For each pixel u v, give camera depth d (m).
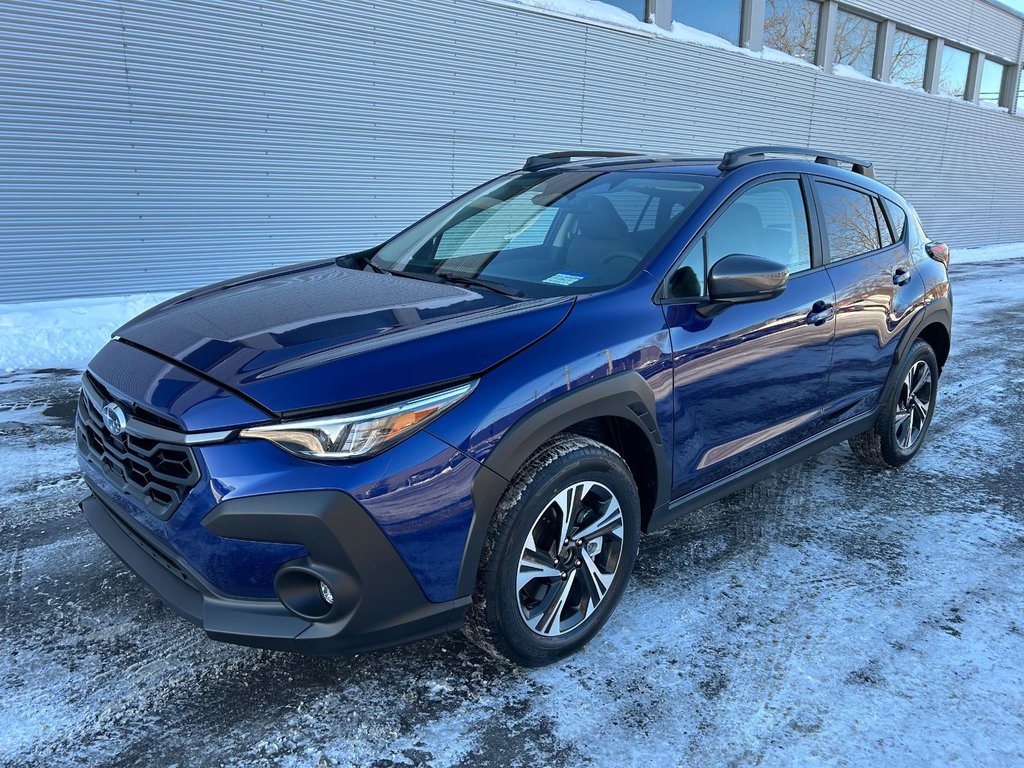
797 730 2.12
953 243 21.58
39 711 2.10
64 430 4.38
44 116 6.97
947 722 2.17
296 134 8.63
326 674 2.30
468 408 2.02
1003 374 6.44
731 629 2.60
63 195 7.24
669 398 2.54
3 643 2.39
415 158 9.75
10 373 5.60
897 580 2.97
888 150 18.30
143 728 2.05
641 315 2.49
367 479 1.87
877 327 3.62
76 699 2.15
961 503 3.74
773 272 2.56
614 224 2.93
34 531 3.14
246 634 1.89
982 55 21.19
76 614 2.57
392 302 2.49
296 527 1.82
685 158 3.51
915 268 4.02
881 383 3.80
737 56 13.90
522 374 2.13
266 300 2.58
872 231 3.80
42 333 6.49
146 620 2.55
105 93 7.26
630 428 2.47
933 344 4.40
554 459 2.19
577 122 11.52
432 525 1.96
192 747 1.98
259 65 8.18
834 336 3.30
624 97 12.12
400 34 9.21
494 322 2.23
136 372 2.17
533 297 2.54
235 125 8.16
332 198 9.13
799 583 2.92
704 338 2.65
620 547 2.47
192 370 2.06
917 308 3.92
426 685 2.27
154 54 7.46
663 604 2.74
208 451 1.87
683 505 2.77
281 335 2.19
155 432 1.97
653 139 12.81
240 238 8.52
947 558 3.16
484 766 1.95
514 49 10.41
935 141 19.75
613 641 2.51
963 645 2.55
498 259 2.98
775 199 3.19
